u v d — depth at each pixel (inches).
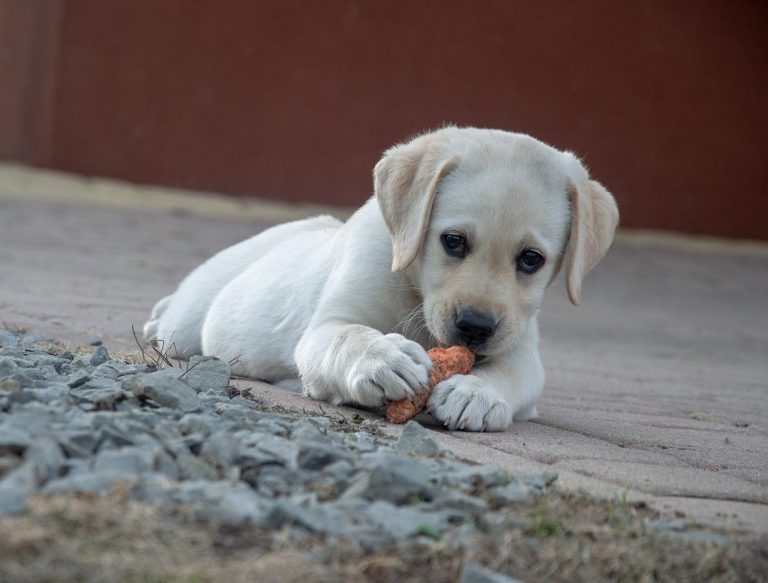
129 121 943.7
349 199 986.1
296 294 253.3
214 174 962.1
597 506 154.3
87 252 571.2
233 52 954.1
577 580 130.0
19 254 527.8
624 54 1003.3
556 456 191.0
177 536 121.3
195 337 286.0
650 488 173.2
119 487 128.2
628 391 317.4
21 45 925.8
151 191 927.7
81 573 111.6
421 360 206.7
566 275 231.0
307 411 205.3
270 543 124.0
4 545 112.2
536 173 228.4
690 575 135.6
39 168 938.1
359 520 133.6
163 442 150.5
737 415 284.8
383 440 181.9
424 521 134.7
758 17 1023.6
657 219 1028.5
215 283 289.3
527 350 234.4
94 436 145.6
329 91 971.3
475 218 218.7
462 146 229.0
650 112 1015.0
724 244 1018.1
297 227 299.3
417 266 228.4
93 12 929.5
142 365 212.5
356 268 233.9
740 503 169.2
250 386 235.8
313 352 223.3
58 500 122.6
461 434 204.1
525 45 989.2
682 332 537.3
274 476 144.4
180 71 948.0
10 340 233.5
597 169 1011.3
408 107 981.8
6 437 136.9
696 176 1032.2
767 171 1045.8
